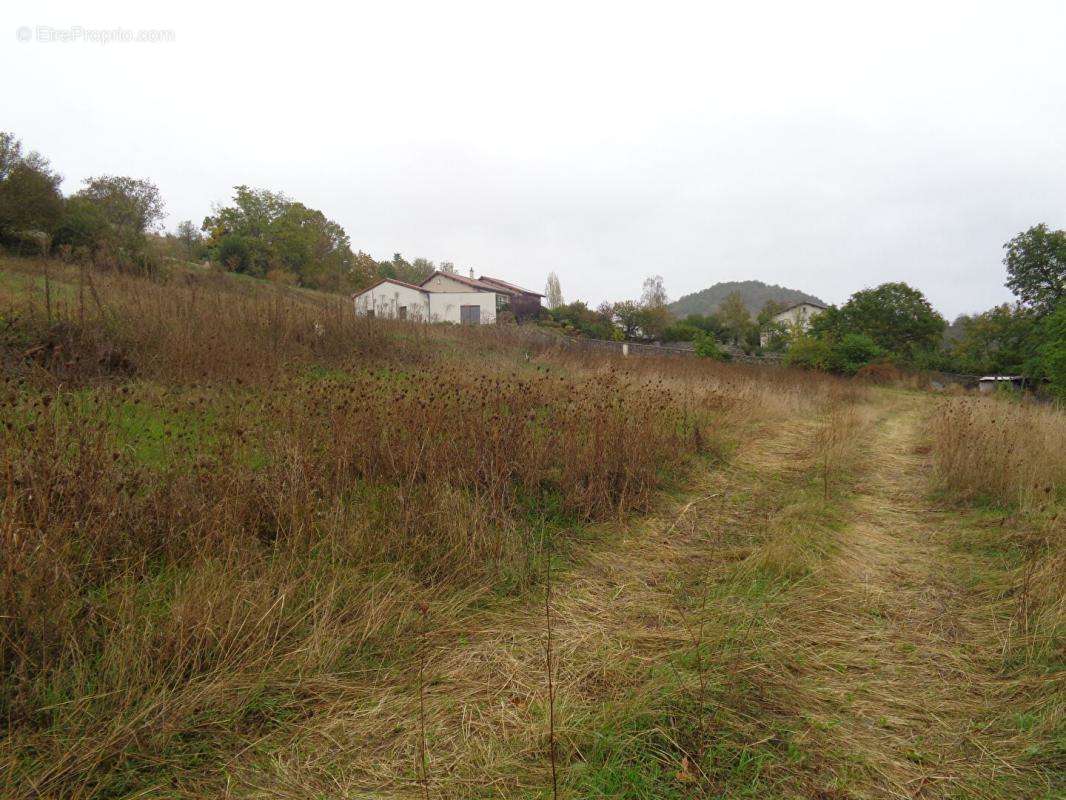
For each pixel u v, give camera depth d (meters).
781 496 5.67
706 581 3.71
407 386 7.28
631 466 5.52
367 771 2.10
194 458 3.92
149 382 6.12
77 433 3.60
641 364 14.87
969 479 5.82
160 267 13.26
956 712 2.46
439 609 3.15
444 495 4.17
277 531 3.51
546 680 2.65
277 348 8.86
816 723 2.37
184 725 2.18
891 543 4.55
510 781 2.07
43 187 19.38
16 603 2.37
